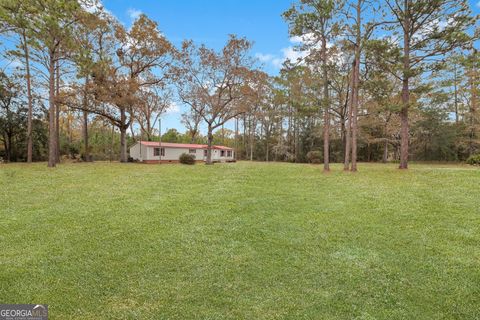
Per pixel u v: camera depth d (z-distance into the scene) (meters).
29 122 21.56
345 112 26.47
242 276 3.56
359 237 4.96
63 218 6.04
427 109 26.44
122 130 25.61
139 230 5.31
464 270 3.71
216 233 5.17
